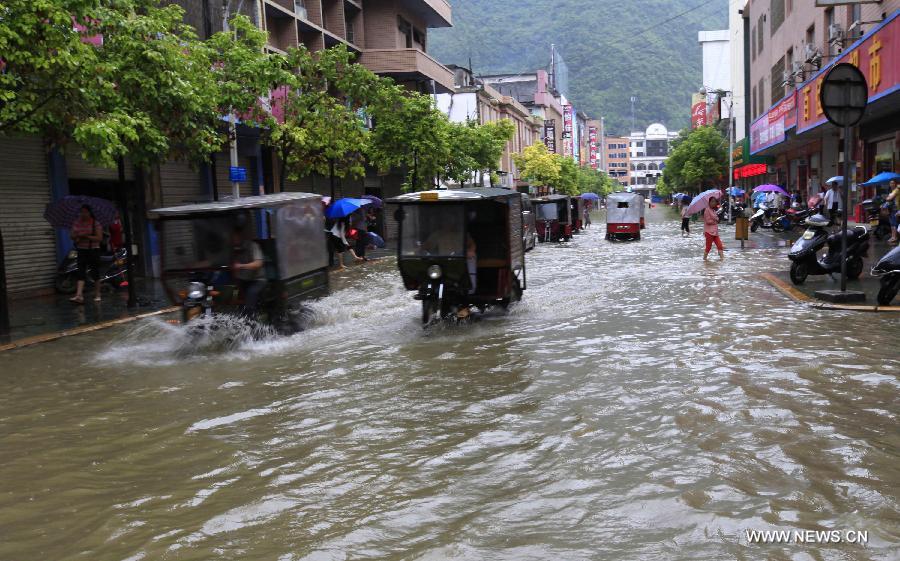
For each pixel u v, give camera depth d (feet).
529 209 87.35
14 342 33.88
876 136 79.15
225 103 56.54
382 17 126.41
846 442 16.66
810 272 44.57
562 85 485.56
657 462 15.93
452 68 201.16
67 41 34.78
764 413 19.07
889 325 30.48
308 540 13.00
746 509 13.33
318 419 20.75
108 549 12.98
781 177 144.77
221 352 31.22
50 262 56.44
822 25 93.45
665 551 11.91
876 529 12.30
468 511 13.91
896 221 64.39
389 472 16.25
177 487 15.98
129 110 42.52
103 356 31.22
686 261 65.36
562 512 13.62
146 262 66.18
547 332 32.58
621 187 603.26
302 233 37.32
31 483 16.56
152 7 48.11
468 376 25.02
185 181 72.59
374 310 41.75
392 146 97.40
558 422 19.22
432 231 35.17
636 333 31.30
